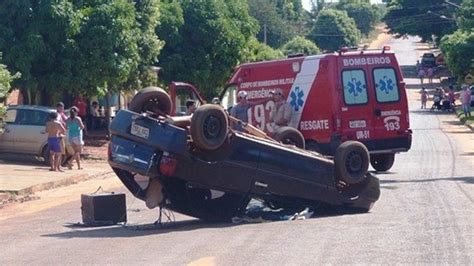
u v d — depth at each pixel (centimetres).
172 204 1412
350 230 1312
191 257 1118
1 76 2162
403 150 2252
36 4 3131
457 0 9450
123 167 1382
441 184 1969
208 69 4491
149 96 1430
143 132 1371
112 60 3256
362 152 1527
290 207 1509
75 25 3161
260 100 2316
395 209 1558
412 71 10212
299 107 2222
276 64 2283
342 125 2162
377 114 2209
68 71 3212
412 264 1034
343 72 2177
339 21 10988
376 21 14400
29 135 2753
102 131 3959
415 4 9881
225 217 1457
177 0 4531
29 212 1817
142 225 1453
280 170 1464
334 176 1515
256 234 1302
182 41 4456
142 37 3697
